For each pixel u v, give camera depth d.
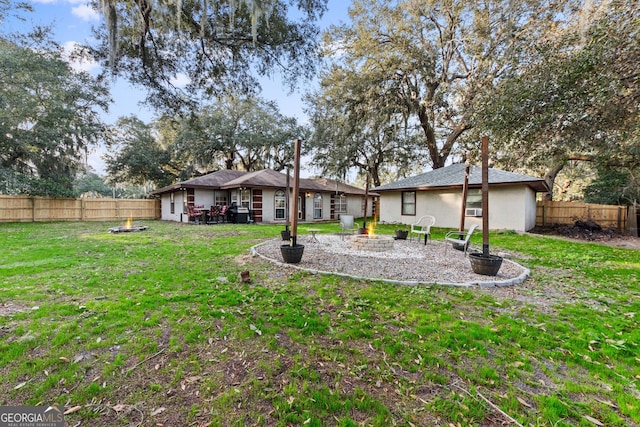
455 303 3.26
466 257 5.96
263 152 23.16
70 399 1.66
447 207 12.43
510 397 1.76
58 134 12.59
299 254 4.93
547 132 7.34
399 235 8.68
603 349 2.30
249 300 3.18
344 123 15.45
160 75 5.23
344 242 7.78
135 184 22.25
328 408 1.65
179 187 14.56
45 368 1.92
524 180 9.83
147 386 1.79
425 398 1.74
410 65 13.09
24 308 2.87
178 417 1.56
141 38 4.73
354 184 27.67
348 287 3.73
